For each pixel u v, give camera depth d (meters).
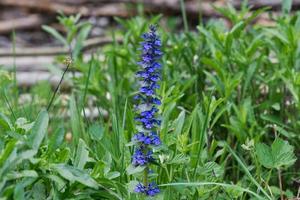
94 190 2.84
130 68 4.61
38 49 7.03
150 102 2.75
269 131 4.12
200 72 4.42
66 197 2.79
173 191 3.05
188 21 8.31
